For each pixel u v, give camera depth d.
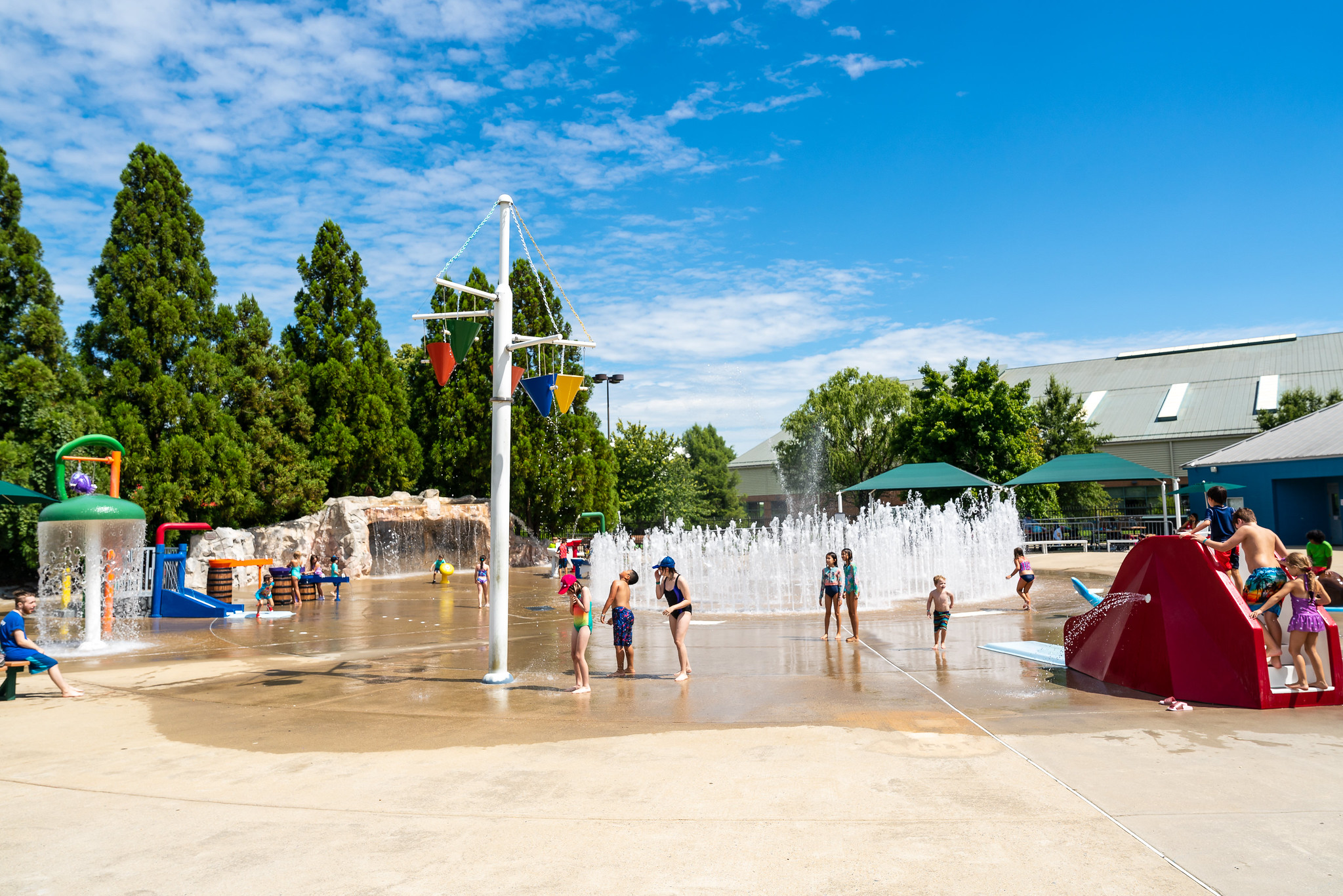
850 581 13.24
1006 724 7.57
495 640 10.44
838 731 7.45
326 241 38.59
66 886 4.46
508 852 4.83
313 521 31.38
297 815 5.57
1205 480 35.56
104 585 15.63
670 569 10.33
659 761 6.67
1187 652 8.44
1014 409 40.19
